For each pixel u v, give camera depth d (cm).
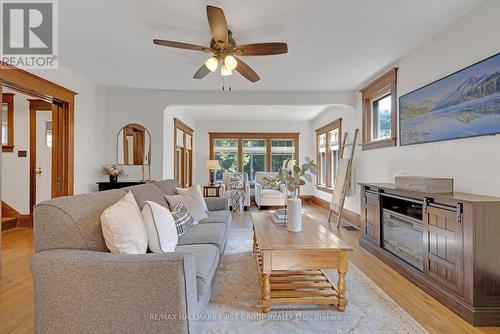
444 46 272
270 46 243
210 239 243
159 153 484
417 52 314
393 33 279
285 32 274
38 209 154
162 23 258
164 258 143
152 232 193
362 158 466
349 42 298
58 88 366
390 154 376
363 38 289
